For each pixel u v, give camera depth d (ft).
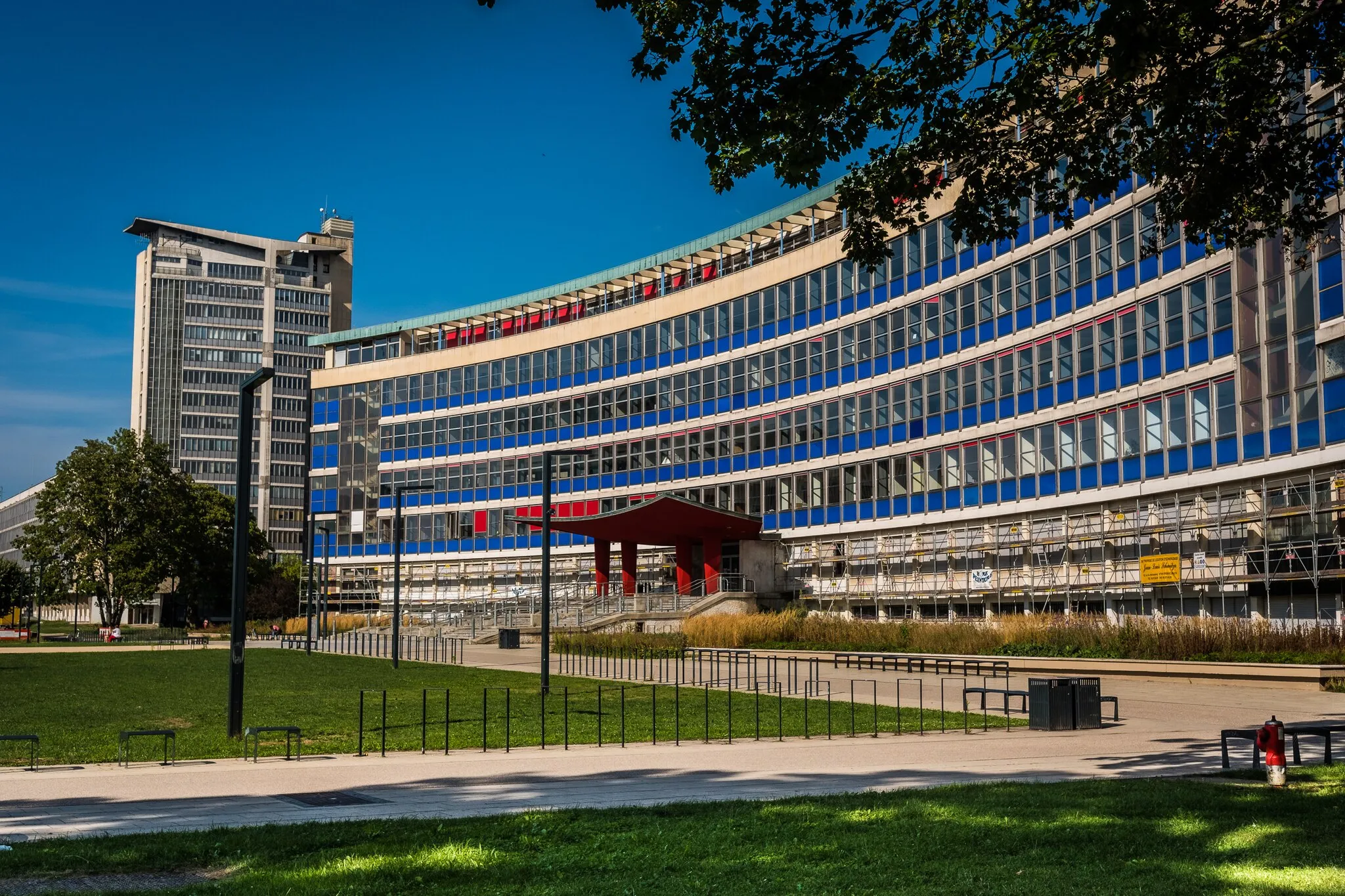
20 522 587.68
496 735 69.26
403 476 281.13
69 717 80.74
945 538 172.04
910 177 55.57
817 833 35.06
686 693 99.14
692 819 37.96
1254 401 118.93
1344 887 26.89
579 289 255.09
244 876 29.89
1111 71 45.24
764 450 209.36
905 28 51.47
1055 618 130.11
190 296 544.62
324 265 576.61
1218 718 76.84
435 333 287.07
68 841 35.09
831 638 150.30
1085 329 146.20
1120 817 36.65
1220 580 122.72
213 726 75.00
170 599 383.86
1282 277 114.32
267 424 545.03
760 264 212.43
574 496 247.70
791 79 45.21
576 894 27.78
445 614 253.03
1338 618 107.65
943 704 83.15
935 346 174.60
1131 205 138.92
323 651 189.78
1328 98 97.91
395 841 34.65
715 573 202.49
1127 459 138.72
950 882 28.40
